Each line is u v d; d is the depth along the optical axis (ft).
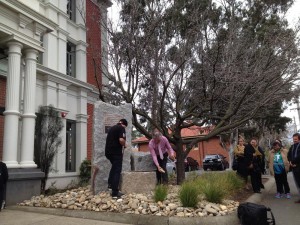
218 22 46.83
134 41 41.32
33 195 32.48
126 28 41.52
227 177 33.40
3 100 42.22
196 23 43.14
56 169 47.29
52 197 29.66
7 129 32.35
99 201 25.12
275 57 36.37
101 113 30.76
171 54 42.32
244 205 21.58
